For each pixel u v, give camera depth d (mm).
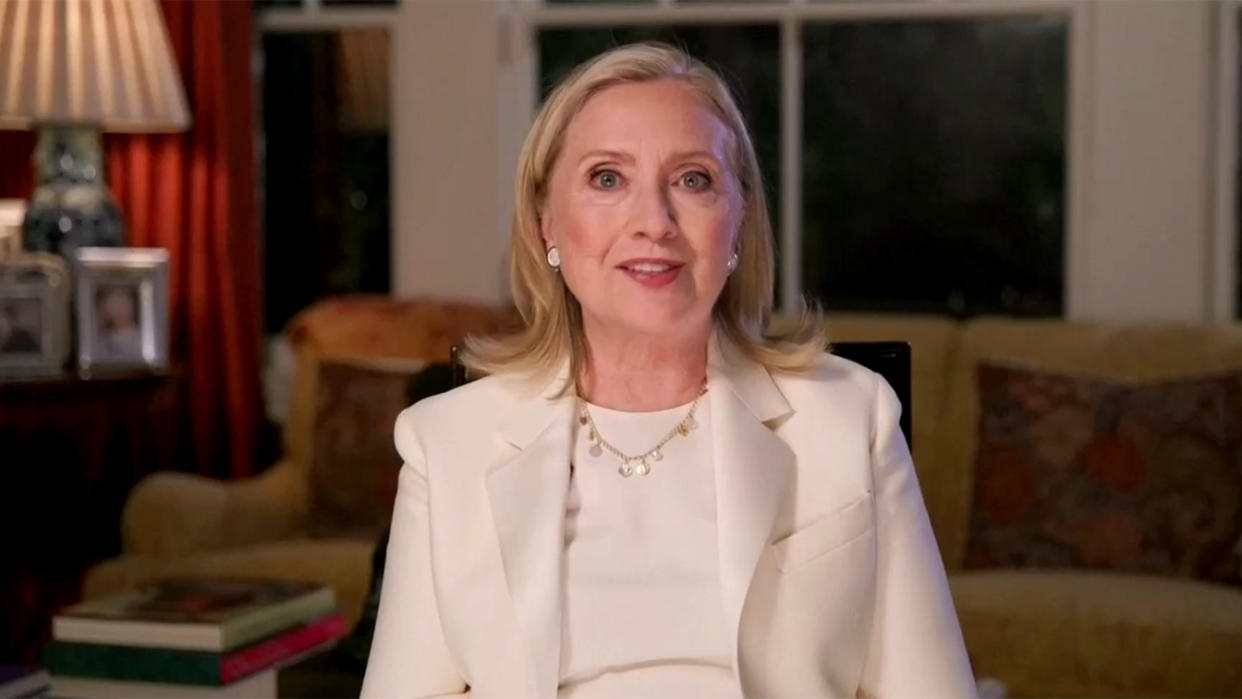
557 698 1355
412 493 1483
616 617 1363
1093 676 2703
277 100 4359
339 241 4355
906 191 4047
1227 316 3727
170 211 3969
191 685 1878
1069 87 3863
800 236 4113
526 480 1417
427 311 3768
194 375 4000
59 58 3395
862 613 1366
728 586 1337
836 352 1705
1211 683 2621
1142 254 3738
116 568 3168
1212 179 3723
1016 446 3170
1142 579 2939
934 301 4051
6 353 3422
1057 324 3480
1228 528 2973
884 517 1409
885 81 4039
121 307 3572
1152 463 3049
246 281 4047
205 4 3938
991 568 3121
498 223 4117
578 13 4141
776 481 1387
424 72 4133
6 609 3646
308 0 4305
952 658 1368
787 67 4062
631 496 1415
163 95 3525
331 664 2078
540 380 1487
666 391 1466
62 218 3539
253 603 2014
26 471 3713
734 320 1513
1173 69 3693
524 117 4168
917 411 3461
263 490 3529
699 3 4125
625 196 1373
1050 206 3945
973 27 3969
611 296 1377
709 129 1387
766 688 1342
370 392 3508
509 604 1388
